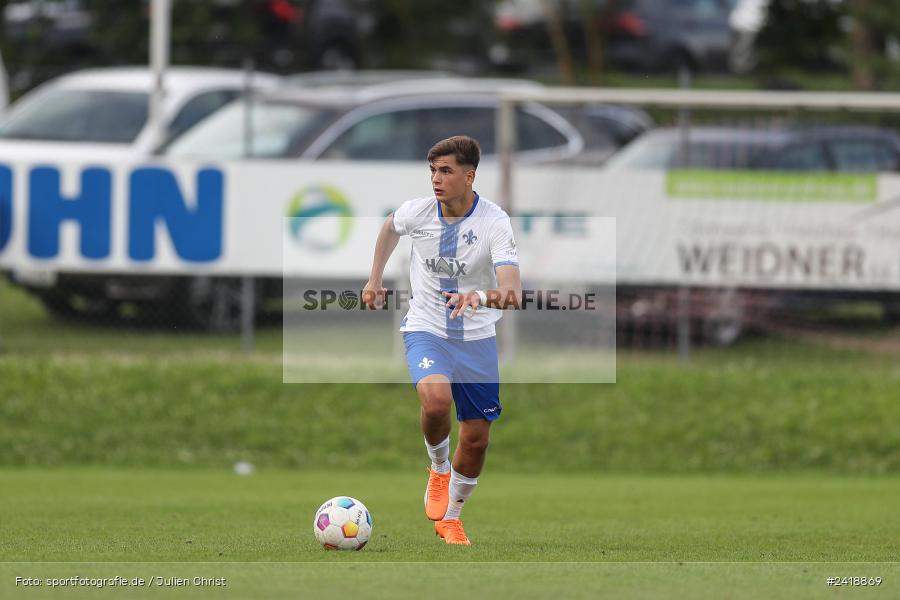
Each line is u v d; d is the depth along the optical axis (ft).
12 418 172.45
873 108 176.76
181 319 198.59
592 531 105.40
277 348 195.11
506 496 138.41
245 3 306.14
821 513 122.42
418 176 187.83
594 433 172.14
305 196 186.91
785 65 346.54
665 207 183.21
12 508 121.49
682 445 170.40
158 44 204.64
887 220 182.09
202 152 205.36
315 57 311.27
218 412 175.42
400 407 177.68
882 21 338.34
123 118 221.87
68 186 186.50
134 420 173.27
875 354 188.75
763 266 183.21
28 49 305.53
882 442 169.99
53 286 189.47
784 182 182.60
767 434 172.04
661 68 347.36
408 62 343.05
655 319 185.78
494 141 214.28
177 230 186.50
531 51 359.05
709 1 357.20
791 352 189.98
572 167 185.16
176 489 143.02
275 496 136.15
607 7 349.20
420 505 128.77
